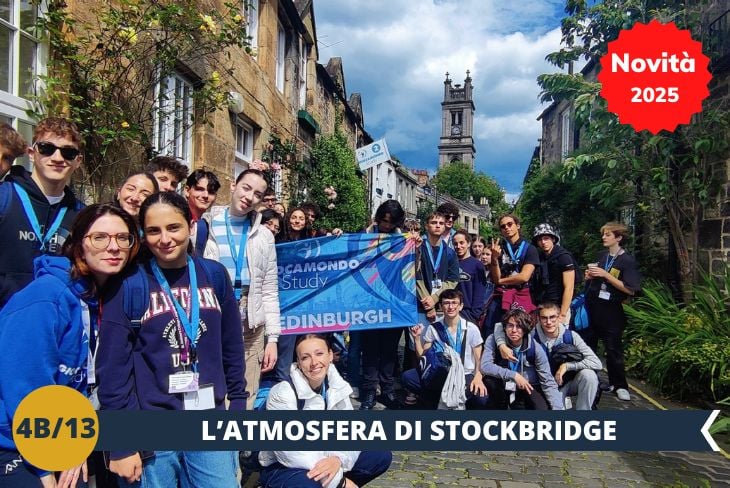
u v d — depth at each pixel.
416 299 5.29
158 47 4.83
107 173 4.62
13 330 1.96
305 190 12.40
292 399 2.94
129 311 2.21
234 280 3.67
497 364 4.98
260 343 4.04
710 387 5.67
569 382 5.07
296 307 5.23
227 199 7.95
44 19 3.96
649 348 6.87
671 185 8.34
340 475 2.90
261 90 9.59
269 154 10.01
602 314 6.16
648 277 9.66
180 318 2.30
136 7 4.52
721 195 7.96
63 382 2.05
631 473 4.03
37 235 2.64
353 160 14.12
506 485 3.77
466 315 5.78
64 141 2.71
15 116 3.95
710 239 8.17
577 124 8.83
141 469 2.21
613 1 8.57
